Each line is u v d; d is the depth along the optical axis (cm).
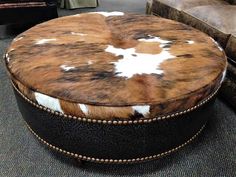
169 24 133
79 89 85
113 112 81
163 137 92
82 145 91
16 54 103
